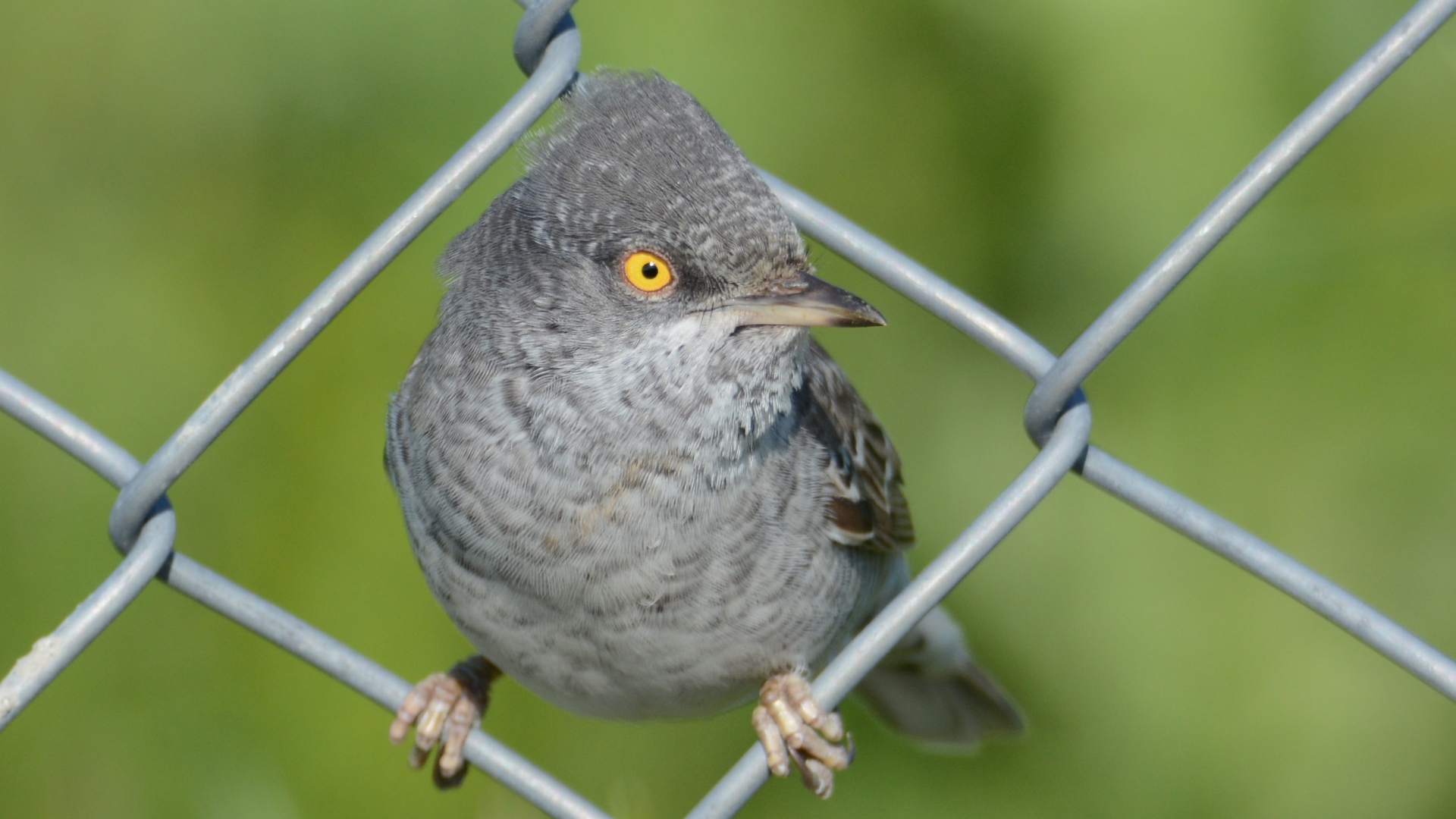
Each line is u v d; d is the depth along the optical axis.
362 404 9.27
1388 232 9.17
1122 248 8.96
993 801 9.55
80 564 8.93
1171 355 9.42
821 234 5.67
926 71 9.58
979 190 9.66
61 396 9.22
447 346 6.58
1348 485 9.08
